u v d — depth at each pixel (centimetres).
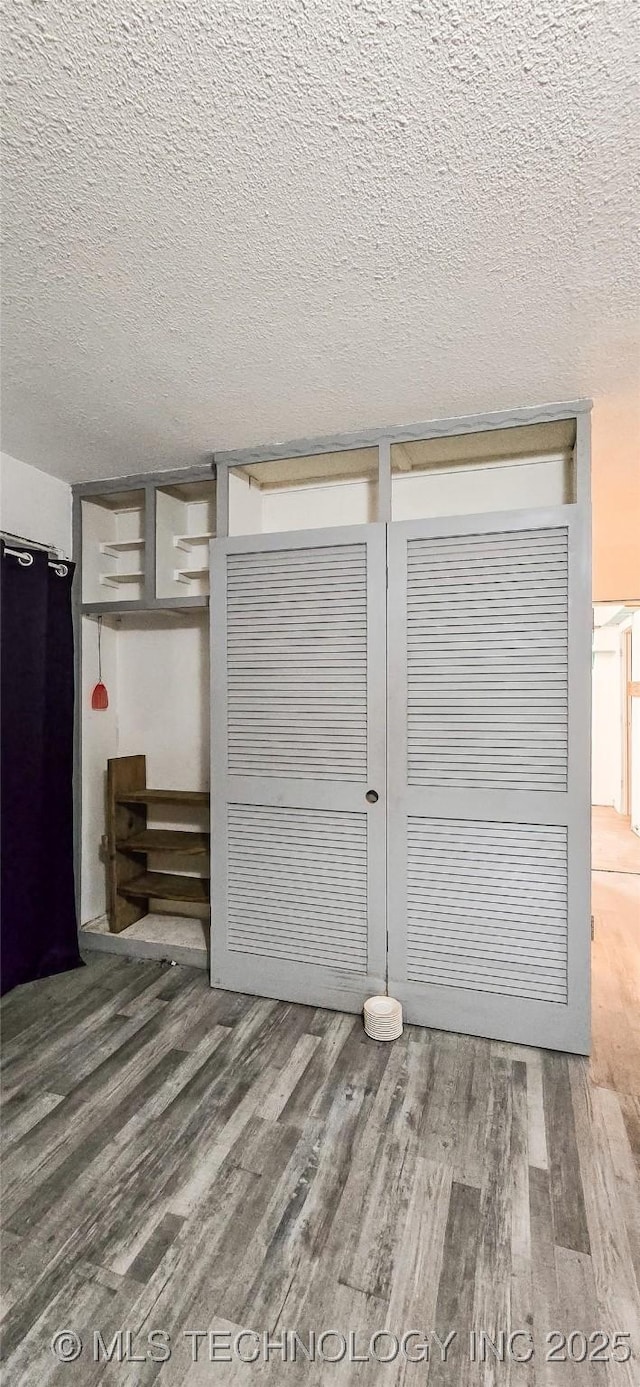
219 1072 194
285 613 235
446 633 214
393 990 223
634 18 82
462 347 169
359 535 224
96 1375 109
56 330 158
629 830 625
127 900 295
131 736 316
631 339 165
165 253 129
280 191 112
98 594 297
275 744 237
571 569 200
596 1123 171
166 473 268
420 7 81
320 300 146
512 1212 141
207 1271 128
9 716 245
